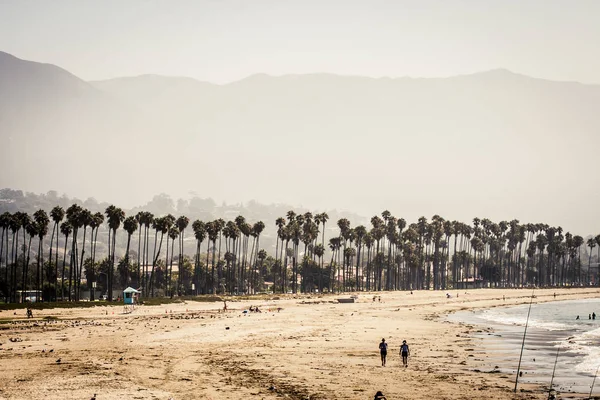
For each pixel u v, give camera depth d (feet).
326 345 261.24
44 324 341.62
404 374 190.70
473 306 609.83
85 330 306.96
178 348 240.32
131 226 645.92
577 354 246.27
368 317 435.53
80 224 611.06
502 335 319.06
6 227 637.30
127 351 228.43
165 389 157.28
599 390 170.50
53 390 153.28
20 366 189.57
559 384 179.83
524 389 170.40
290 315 439.22
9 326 325.83
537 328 365.81
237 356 221.46
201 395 151.12
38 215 612.29
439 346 268.00
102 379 168.45
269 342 267.59
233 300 629.92
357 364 208.74
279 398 150.51
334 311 494.59
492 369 205.46
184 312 459.32
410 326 365.40
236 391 157.28
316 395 155.43
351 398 153.28
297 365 203.10
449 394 161.48
